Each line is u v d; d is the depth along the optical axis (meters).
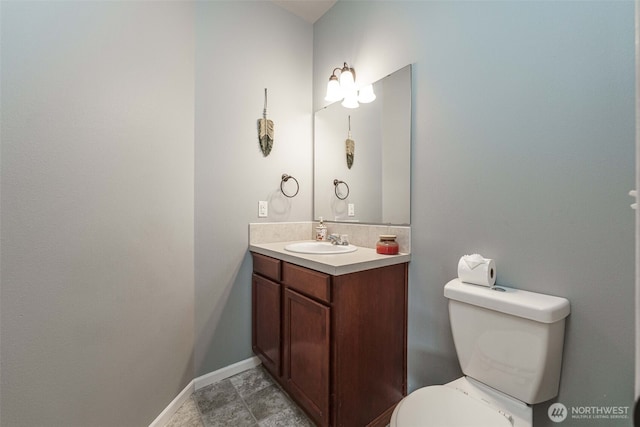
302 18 2.16
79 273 0.96
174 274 1.46
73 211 0.94
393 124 1.58
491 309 1.00
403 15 1.53
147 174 1.27
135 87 1.20
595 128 0.91
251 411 1.45
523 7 1.07
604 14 0.89
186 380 1.55
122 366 1.13
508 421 0.85
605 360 0.90
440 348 1.35
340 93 1.82
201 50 1.67
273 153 1.98
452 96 1.30
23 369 0.80
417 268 1.45
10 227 0.77
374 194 1.70
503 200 1.13
